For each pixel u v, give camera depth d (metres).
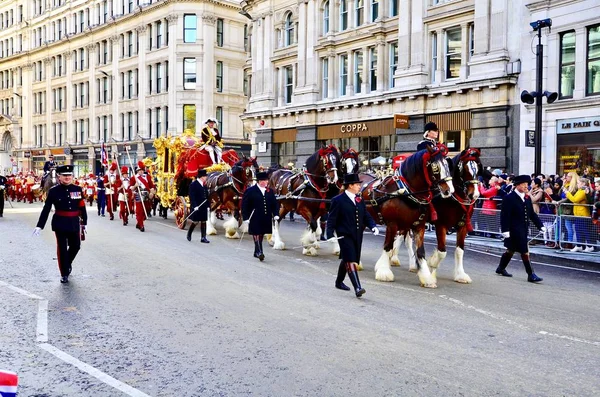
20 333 7.26
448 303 8.98
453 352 6.52
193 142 20.53
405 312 8.36
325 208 13.71
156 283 10.36
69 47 64.88
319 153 13.42
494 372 5.89
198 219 16.17
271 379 5.68
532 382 5.62
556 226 14.75
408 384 5.54
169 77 51.19
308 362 6.16
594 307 8.84
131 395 5.33
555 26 21.55
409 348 6.66
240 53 53.62
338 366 6.04
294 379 5.67
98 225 21.47
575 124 20.94
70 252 10.64
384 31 29.44
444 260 13.64
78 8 63.56
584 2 20.53
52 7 68.19
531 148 22.38
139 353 6.49
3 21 78.12
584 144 20.66
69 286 10.11
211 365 6.09
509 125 23.28
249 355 6.40
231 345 6.76
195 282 10.46
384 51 29.75
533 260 13.72
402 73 27.77
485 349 6.64
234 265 12.38
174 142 21.03
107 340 6.97
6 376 3.61
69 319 7.91
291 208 14.58
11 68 75.75
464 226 10.69
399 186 10.25
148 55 53.66
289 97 37.06
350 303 8.89
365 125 30.53
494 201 16.94
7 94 77.12
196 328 7.47
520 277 11.50
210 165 19.55
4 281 10.55
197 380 5.67
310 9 33.94
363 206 9.38
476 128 24.44
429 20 26.61
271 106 37.66
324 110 33.12
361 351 6.53
